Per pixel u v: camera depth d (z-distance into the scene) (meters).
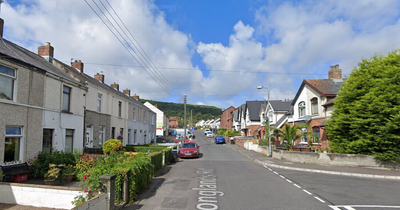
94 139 18.92
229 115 83.25
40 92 12.29
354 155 15.09
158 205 7.06
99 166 7.30
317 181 10.96
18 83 10.87
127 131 27.33
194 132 92.19
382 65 14.54
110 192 6.13
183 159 21.77
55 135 13.50
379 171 13.30
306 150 19.72
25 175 10.38
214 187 9.60
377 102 13.52
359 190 9.12
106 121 21.52
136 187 7.77
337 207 6.89
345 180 11.26
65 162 11.61
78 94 16.22
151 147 24.69
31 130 11.56
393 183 10.61
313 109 22.98
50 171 9.72
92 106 18.77
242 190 9.07
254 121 47.75
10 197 7.24
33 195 7.09
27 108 11.38
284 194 8.45
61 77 13.95
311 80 23.72
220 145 40.97
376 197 8.05
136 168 7.81
